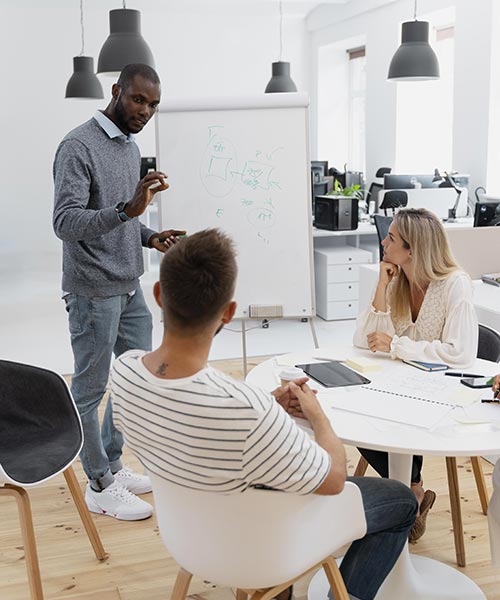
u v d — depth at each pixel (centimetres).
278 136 369
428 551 268
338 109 1084
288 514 156
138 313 303
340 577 176
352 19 953
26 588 247
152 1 950
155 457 152
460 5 732
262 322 630
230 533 157
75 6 962
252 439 139
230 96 368
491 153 712
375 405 204
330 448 160
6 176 992
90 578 253
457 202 687
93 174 272
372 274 475
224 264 141
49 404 249
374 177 934
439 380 227
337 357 254
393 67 597
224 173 371
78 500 259
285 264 373
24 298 759
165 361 145
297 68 1084
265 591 166
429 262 256
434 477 328
